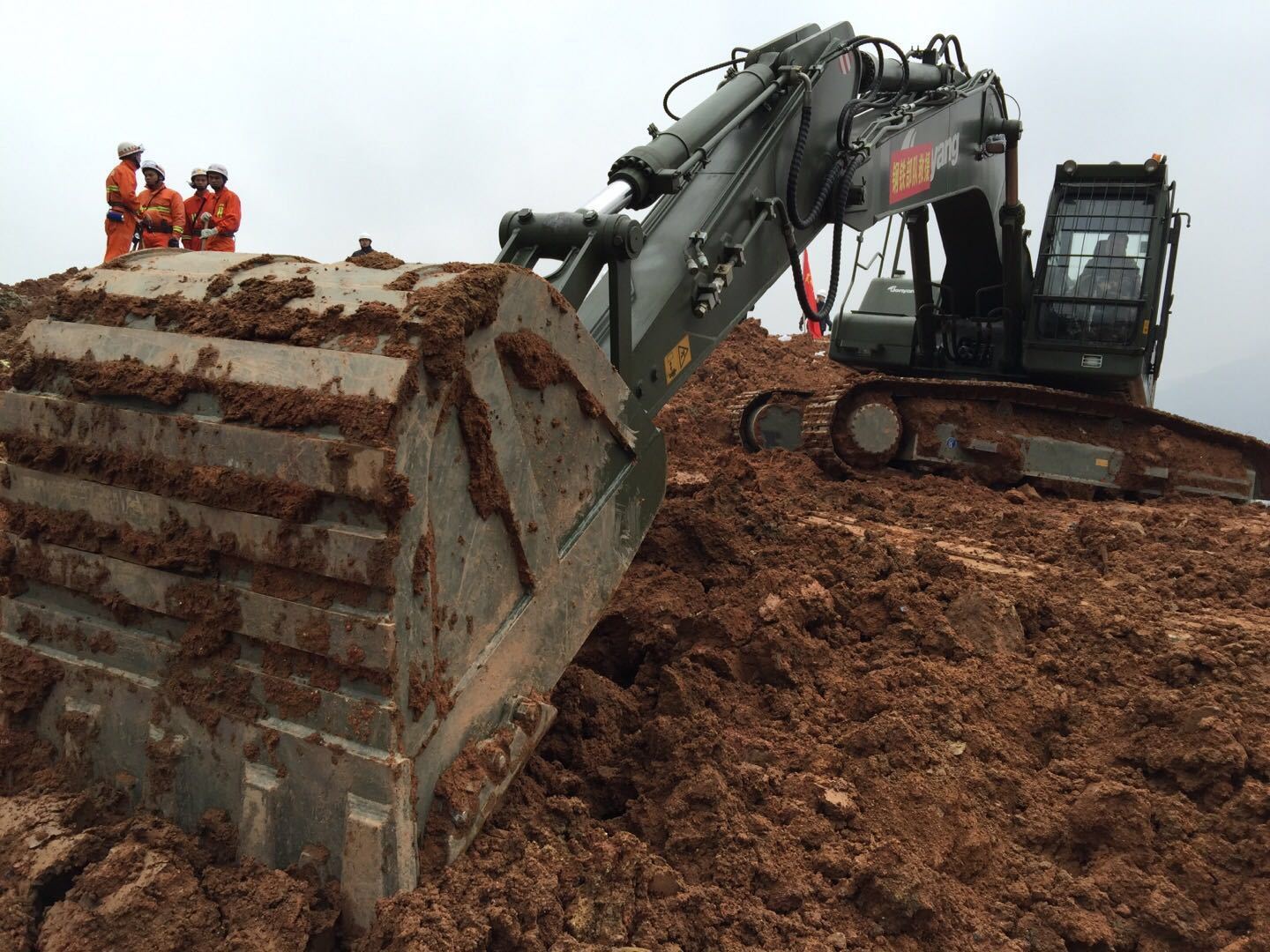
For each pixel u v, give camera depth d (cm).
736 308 527
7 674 344
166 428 307
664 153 454
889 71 734
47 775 331
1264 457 970
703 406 1322
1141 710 434
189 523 304
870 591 529
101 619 332
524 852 311
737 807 362
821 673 466
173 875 281
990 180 899
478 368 302
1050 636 520
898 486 907
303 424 282
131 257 378
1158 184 936
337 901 279
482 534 313
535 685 343
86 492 326
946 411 957
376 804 275
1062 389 1009
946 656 491
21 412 340
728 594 514
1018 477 957
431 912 271
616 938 295
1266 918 333
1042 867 359
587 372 363
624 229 396
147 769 316
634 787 387
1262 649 502
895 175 703
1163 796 391
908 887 319
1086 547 691
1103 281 936
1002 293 987
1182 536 730
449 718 298
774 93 539
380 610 273
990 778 400
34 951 276
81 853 296
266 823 291
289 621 286
